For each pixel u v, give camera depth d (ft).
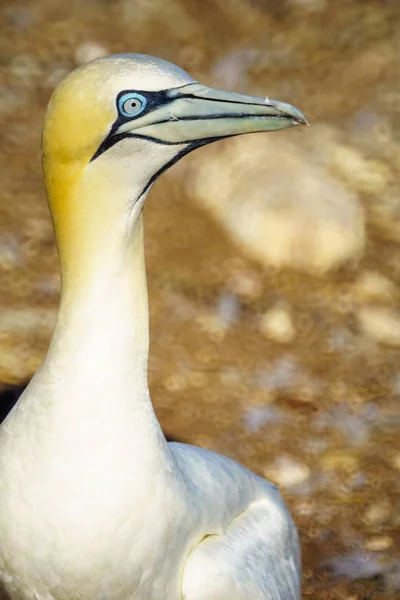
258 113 23.45
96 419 22.74
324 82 73.41
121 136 22.81
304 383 47.91
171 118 23.16
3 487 23.07
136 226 23.48
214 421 44.57
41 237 54.24
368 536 39.40
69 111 22.65
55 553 22.85
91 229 23.02
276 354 49.65
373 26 79.61
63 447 22.65
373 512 40.68
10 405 42.96
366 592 36.76
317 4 81.71
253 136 59.67
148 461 23.27
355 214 57.67
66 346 23.06
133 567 23.44
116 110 22.65
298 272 55.11
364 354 50.57
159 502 23.45
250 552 27.22
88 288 23.03
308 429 45.06
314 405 46.57
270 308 52.49
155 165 23.48
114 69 22.75
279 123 23.61
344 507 40.86
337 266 55.72
